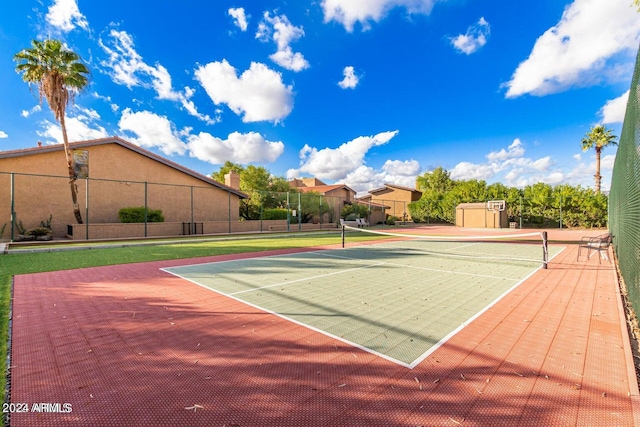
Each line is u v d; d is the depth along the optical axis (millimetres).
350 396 2426
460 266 8898
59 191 17391
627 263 6078
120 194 19844
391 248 13891
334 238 19562
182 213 22781
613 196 12461
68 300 5258
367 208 35656
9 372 2803
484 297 5484
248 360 3070
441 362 3012
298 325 4074
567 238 19172
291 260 10070
